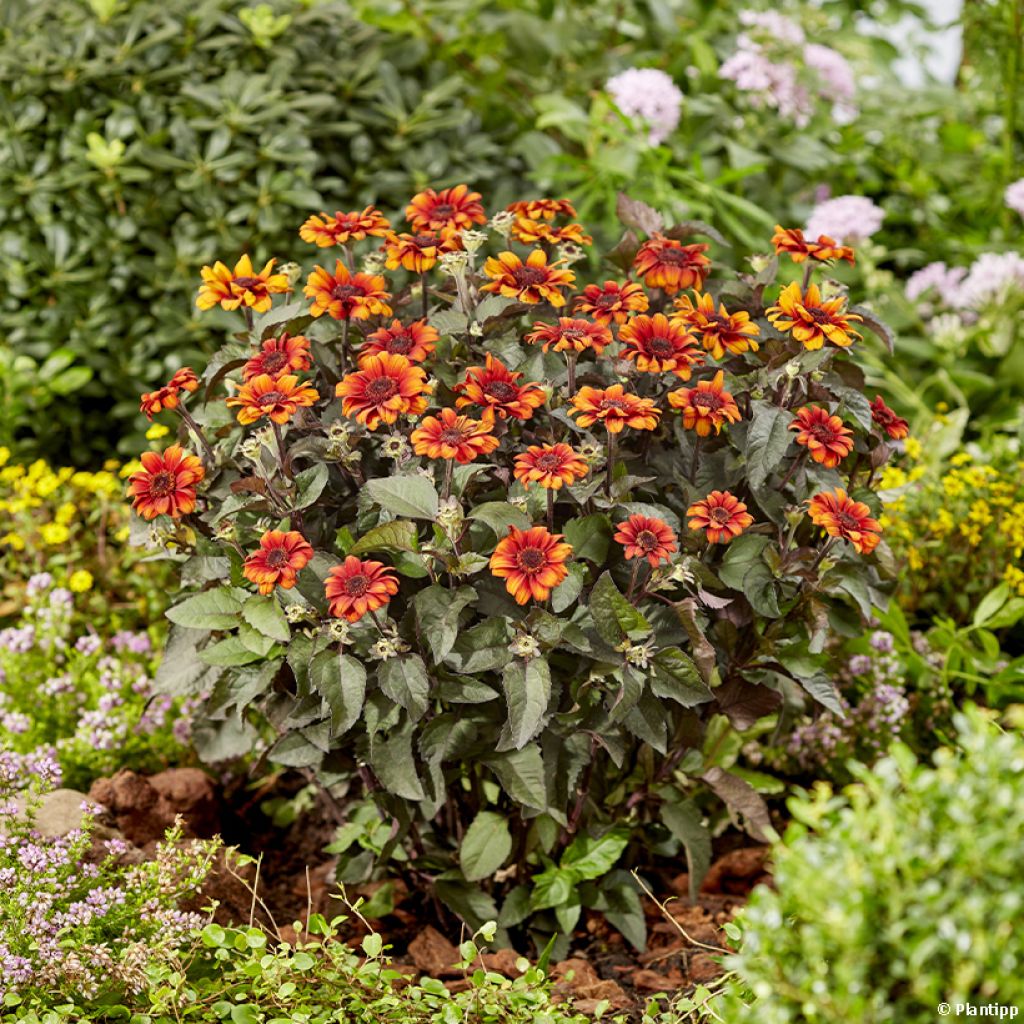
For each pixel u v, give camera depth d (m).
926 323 5.59
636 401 2.55
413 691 2.56
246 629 2.70
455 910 2.94
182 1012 2.51
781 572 2.70
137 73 4.77
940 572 4.04
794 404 2.81
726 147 5.60
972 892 1.78
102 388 4.83
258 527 2.75
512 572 2.41
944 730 3.74
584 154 5.52
